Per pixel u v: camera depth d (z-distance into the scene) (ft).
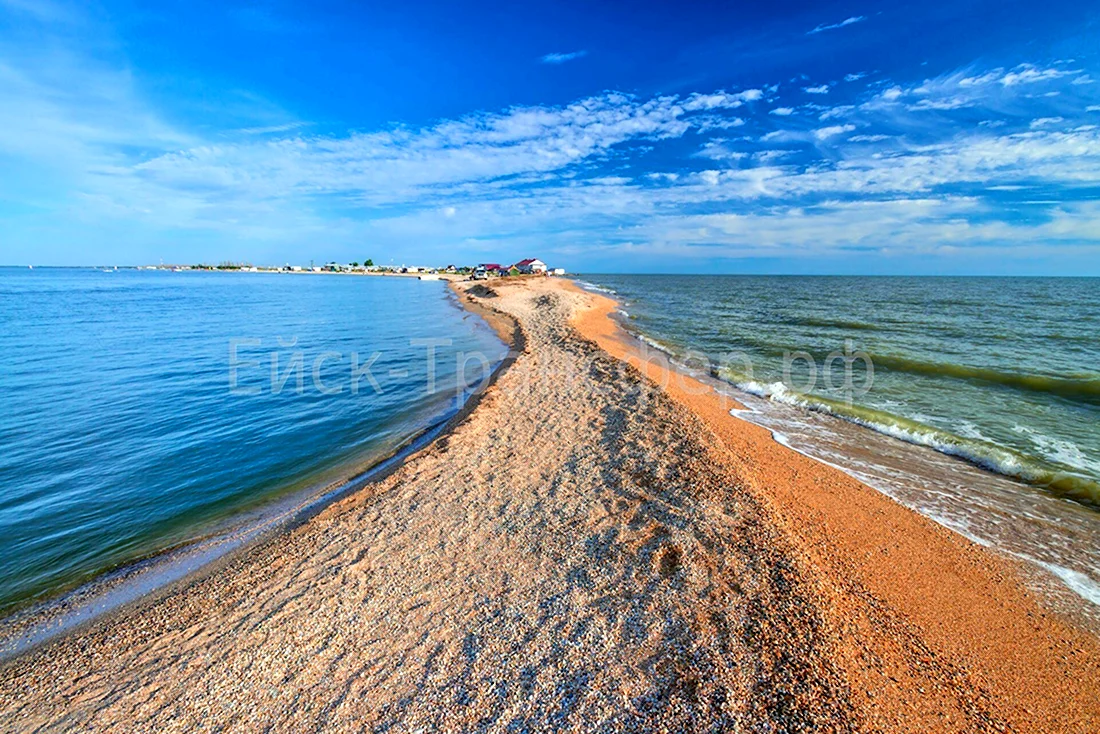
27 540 20.67
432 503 21.52
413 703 11.33
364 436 32.76
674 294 183.01
